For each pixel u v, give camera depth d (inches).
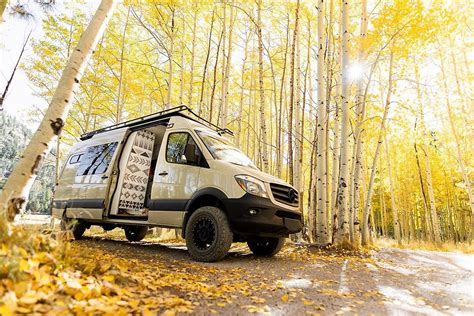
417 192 1093.1
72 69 150.9
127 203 271.6
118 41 647.1
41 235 110.3
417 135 706.8
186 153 215.9
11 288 76.1
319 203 352.8
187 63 659.4
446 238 1347.2
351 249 314.0
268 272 175.0
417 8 344.2
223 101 589.6
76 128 765.3
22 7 230.4
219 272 164.7
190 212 213.0
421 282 168.2
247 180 195.5
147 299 100.0
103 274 114.7
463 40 651.5
